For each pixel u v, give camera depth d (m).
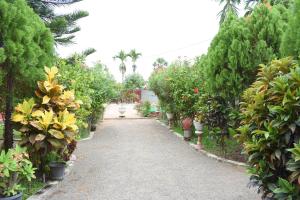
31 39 5.91
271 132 3.78
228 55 7.83
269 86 4.17
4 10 5.54
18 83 6.59
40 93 6.40
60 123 5.92
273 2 10.71
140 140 12.02
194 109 11.34
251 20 7.98
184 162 8.05
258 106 4.08
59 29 12.68
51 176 6.31
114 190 5.86
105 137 12.95
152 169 7.39
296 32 5.74
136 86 39.84
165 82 15.02
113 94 18.44
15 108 6.01
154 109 23.42
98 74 15.20
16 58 5.64
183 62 15.77
